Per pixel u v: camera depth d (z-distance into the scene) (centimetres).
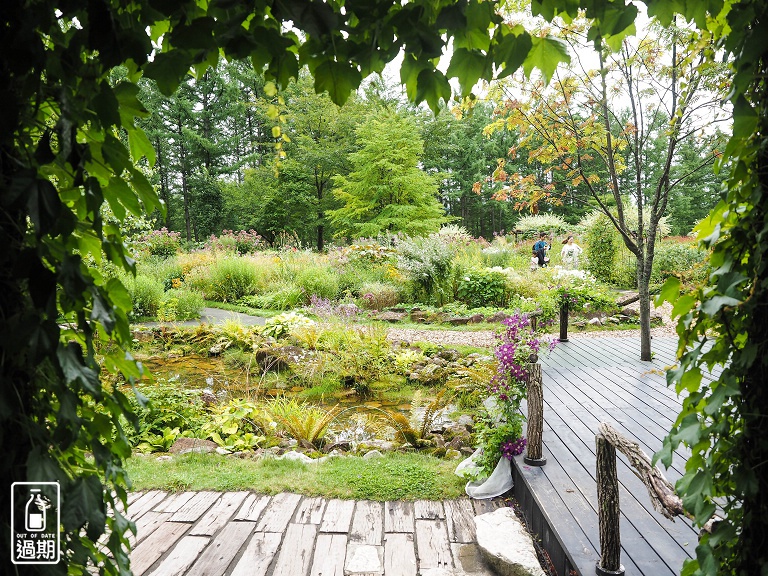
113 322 104
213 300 1330
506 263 1475
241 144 3675
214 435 493
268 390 668
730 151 119
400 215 2250
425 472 401
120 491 124
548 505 290
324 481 388
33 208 89
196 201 3175
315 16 121
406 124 2330
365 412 587
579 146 596
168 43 128
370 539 315
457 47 141
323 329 858
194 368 765
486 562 290
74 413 100
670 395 494
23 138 102
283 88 145
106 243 112
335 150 2673
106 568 123
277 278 1367
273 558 294
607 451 227
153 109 3145
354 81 142
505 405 380
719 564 122
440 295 1204
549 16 134
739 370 116
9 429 98
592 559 239
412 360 755
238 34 126
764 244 111
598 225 1429
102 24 100
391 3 128
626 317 1062
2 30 94
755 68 113
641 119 569
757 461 115
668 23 135
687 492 124
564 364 639
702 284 132
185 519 335
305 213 2772
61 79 103
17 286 98
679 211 3288
